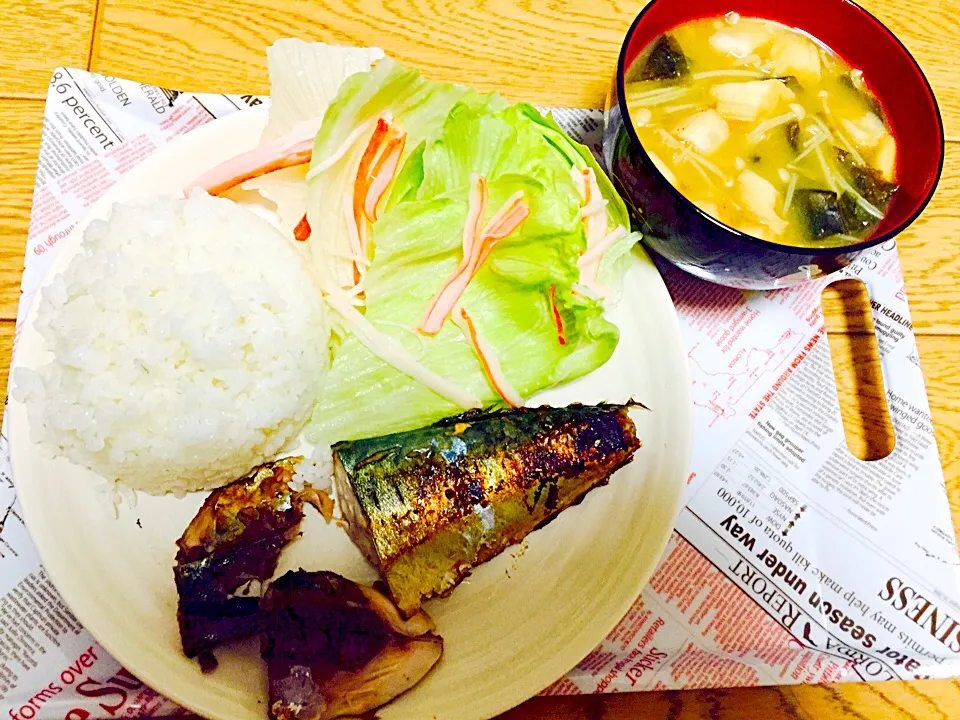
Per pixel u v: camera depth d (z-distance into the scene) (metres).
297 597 0.26
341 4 0.35
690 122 0.30
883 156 0.31
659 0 0.30
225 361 0.28
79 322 0.27
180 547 0.27
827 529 0.31
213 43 0.34
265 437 0.29
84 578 0.25
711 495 0.31
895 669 0.29
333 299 0.31
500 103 0.32
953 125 0.37
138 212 0.29
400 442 0.28
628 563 0.28
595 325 0.31
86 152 0.32
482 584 0.28
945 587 0.30
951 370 0.34
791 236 0.30
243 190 0.32
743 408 0.32
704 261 0.30
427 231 0.31
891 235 0.27
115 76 0.33
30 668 0.26
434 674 0.26
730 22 0.32
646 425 0.30
